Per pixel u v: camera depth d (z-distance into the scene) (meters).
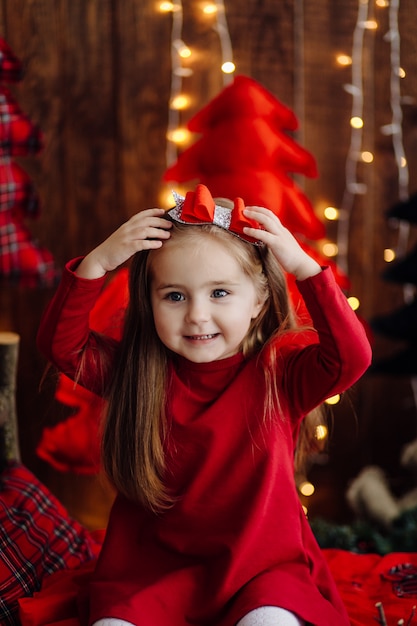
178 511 1.34
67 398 1.89
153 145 2.17
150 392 1.38
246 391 1.36
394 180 2.23
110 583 1.31
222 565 1.28
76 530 1.71
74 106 2.14
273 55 2.14
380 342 2.29
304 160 1.89
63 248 2.19
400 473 2.35
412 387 2.32
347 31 2.15
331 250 2.24
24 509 1.67
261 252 1.37
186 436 1.35
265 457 1.33
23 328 2.20
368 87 2.18
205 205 1.27
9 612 1.48
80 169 2.17
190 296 1.29
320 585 1.34
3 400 1.81
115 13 2.10
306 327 1.41
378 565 1.65
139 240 1.29
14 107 1.95
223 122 1.87
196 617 1.27
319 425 1.56
